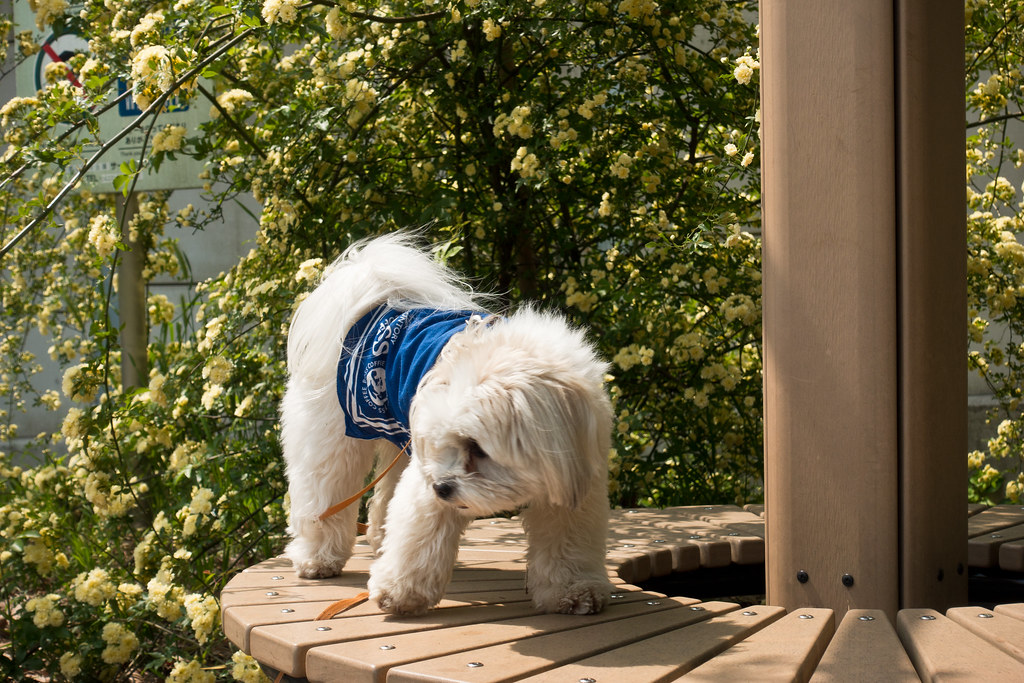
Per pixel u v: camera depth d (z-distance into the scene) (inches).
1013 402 158.1
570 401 75.1
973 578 110.9
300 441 101.3
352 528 103.3
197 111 162.1
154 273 191.8
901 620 74.0
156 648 133.0
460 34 145.5
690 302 158.1
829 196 82.7
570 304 141.6
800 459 85.0
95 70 138.3
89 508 160.9
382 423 90.9
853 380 82.7
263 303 145.6
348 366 93.7
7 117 137.0
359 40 150.6
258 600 90.1
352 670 68.8
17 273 196.7
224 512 140.6
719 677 62.7
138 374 180.2
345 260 116.2
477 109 148.4
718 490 157.9
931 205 82.5
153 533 138.3
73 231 189.6
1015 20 152.7
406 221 145.7
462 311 92.9
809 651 68.2
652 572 106.5
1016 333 165.2
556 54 150.6
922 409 82.7
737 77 123.6
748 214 147.3
